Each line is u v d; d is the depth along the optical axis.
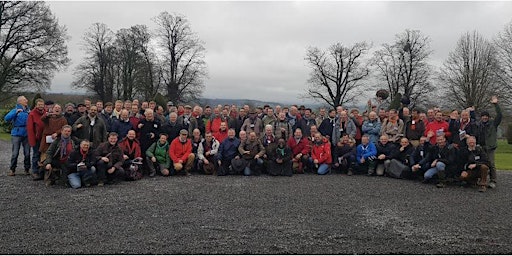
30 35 32.88
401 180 11.01
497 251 5.44
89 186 9.38
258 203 7.98
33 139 9.82
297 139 12.24
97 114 10.63
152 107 12.99
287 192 9.12
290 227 6.39
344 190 9.48
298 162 12.07
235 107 13.73
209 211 7.29
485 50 35.84
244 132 11.84
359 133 12.76
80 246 5.31
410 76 42.72
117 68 44.94
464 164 10.02
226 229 6.20
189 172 11.69
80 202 7.79
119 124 10.77
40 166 9.73
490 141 10.30
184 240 5.64
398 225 6.62
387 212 7.48
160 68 43.53
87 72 44.84
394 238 5.93
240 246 5.43
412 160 11.00
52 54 34.44
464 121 10.65
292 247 5.44
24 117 10.58
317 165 11.99
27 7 32.12
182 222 6.54
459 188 9.98
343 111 12.63
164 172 11.09
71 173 9.38
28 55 33.19
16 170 11.73
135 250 5.19
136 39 43.50
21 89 33.28
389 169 11.41
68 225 6.26
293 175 11.73
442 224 6.73
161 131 11.45
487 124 10.38
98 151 9.73
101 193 8.66
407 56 42.97
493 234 6.20
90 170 9.31
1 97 32.06
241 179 10.85
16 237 5.64
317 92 50.31
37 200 7.90
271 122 12.92
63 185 9.45
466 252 5.38
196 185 9.80
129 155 10.55
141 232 5.97
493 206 8.08
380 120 12.69
